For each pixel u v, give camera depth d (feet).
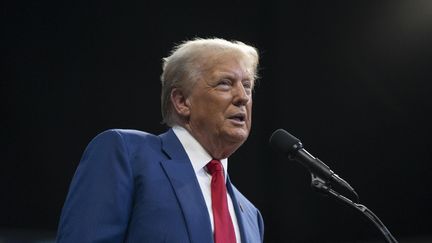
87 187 14.94
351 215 36.63
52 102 36.47
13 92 36.09
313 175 15.93
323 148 37.27
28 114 36.24
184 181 15.75
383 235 15.02
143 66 37.55
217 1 38.04
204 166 16.48
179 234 14.90
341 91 37.06
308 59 37.63
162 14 37.68
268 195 38.27
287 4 37.70
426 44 35.37
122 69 37.42
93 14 36.94
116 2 37.22
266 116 38.29
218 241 15.37
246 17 38.14
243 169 38.42
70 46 36.65
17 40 36.04
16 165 36.04
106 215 14.53
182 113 16.87
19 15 35.96
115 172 15.14
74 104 36.73
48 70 36.42
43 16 36.22
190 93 16.75
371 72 36.47
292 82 37.86
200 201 15.57
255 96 38.34
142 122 37.50
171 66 17.21
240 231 16.56
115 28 37.27
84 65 36.91
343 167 36.94
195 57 16.81
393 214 36.01
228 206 16.67
